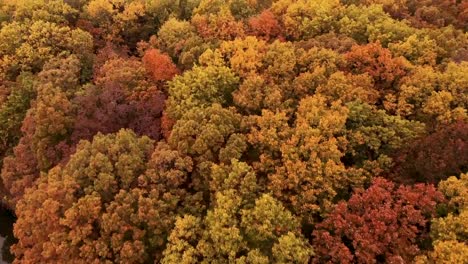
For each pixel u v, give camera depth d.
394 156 40.03
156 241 35.72
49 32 56.25
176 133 40.16
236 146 38.97
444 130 37.91
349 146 40.25
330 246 33.00
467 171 35.88
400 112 43.03
